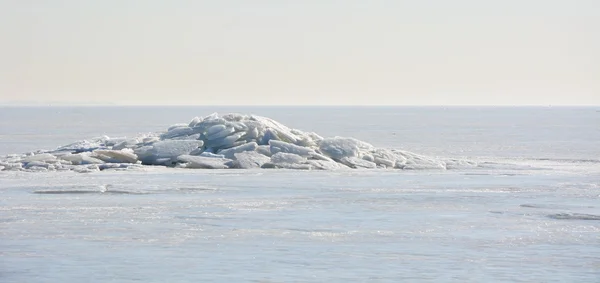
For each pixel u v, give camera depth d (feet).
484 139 464.65
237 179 185.16
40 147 355.56
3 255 97.91
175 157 219.82
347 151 227.61
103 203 143.02
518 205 144.36
